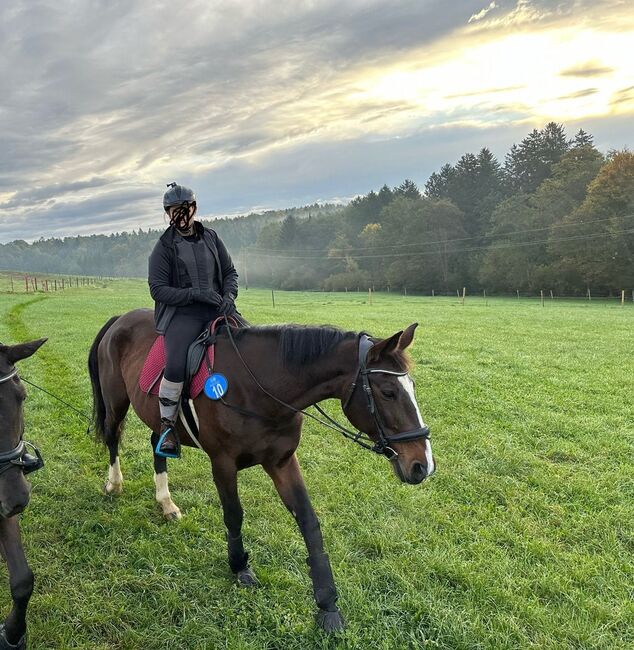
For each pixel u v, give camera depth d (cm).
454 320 2528
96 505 513
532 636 332
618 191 5344
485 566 403
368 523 471
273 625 344
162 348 415
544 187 6531
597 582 384
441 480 575
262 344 364
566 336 1823
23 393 334
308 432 761
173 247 388
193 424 386
